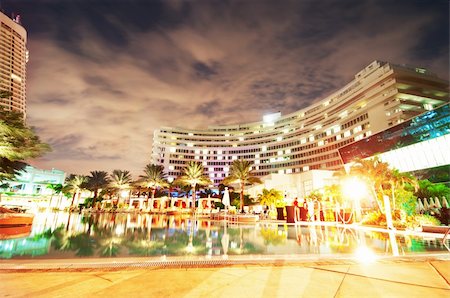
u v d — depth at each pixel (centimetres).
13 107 11769
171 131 13412
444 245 886
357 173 2314
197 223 2402
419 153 3522
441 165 3225
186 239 1124
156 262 541
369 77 7538
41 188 10219
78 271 469
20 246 921
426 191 2781
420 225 1548
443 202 2639
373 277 448
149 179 5884
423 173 3450
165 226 1964
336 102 9031
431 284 412
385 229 1686
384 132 4022
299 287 392
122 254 751
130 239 1137
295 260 571
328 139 9381
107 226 1905
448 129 3131
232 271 479
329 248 823
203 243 987
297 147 10900
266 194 4141
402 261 572
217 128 14300
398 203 2159
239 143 13250
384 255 648
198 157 13125
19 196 8562
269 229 1689
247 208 5306
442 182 3200
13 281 409
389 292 374
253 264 533
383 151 4056
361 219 2283
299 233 1387
